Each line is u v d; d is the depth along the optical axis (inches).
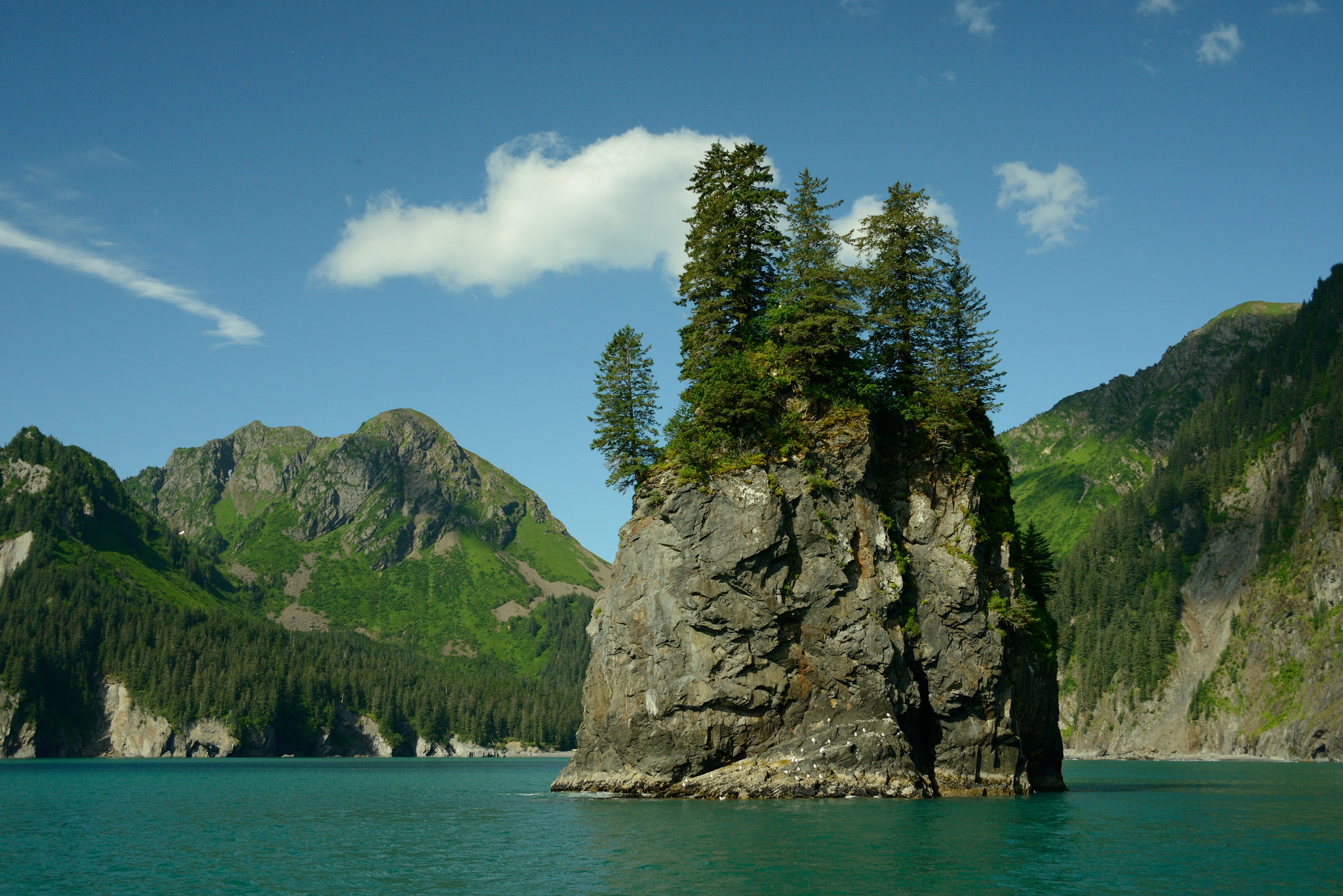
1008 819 2476.6
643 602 3228.3
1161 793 3686.0
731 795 2965.1
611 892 1572.3
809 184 3454.7
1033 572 3791.8
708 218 3503.9
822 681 3073.3
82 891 1691.7
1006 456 3631.9
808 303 3329.2
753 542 3088.1
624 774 3191.4
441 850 2116.1
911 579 3243.1
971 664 3176.7
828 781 2965.1
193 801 3821.4
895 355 3503.9
